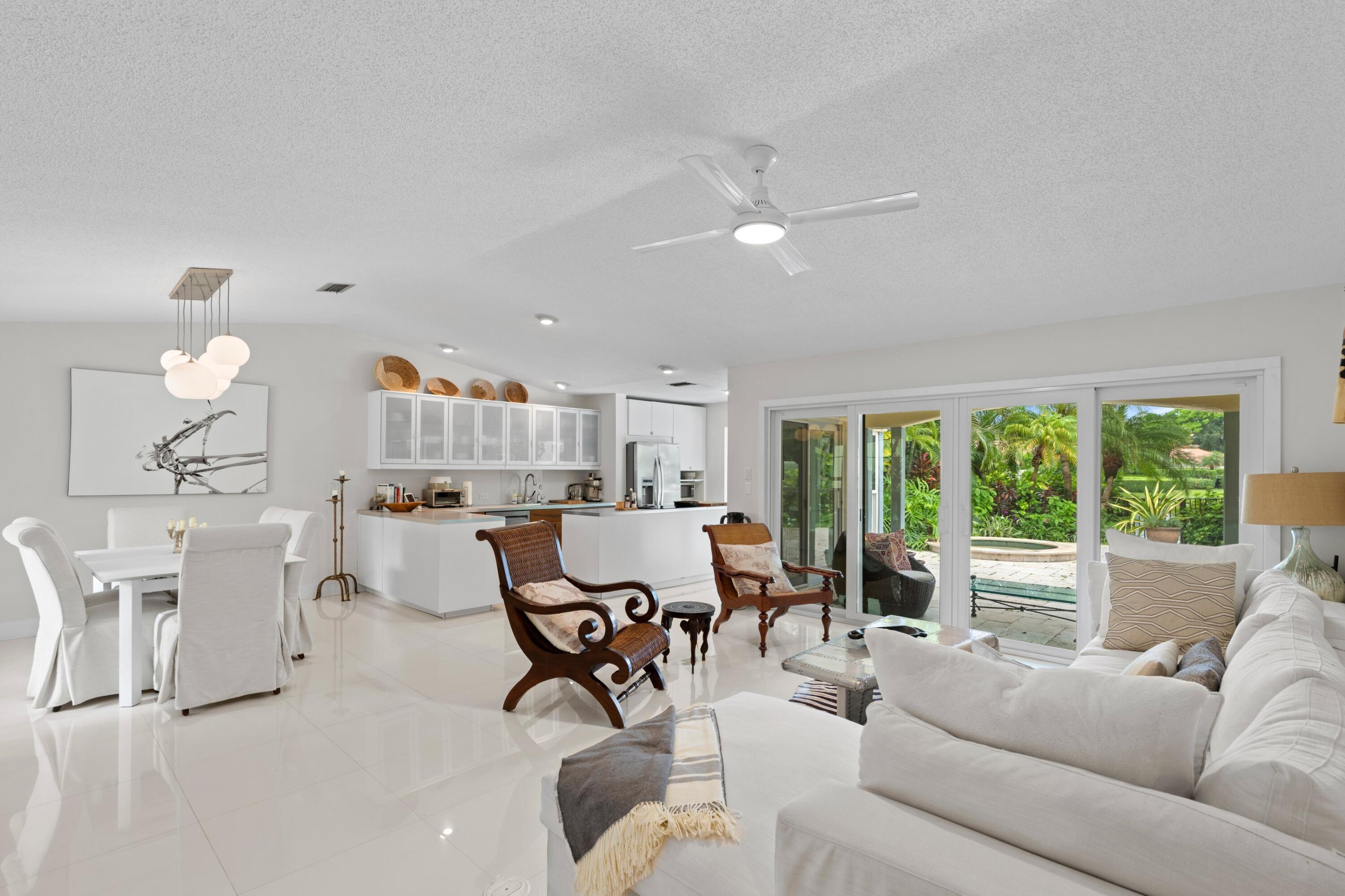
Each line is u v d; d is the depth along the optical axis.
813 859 1.20
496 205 3.31
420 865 2.15
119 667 3.62
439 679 4.02
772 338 5.38
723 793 1.60
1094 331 4.23
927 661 1.41
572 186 3.07
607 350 6.43
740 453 6.32
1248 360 3.67
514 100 2.29
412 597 5.95
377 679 4.02
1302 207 2.75
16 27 1.71
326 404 6.63
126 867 2.13
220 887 2.03
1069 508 4.39
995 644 3.56
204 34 1.82
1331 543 3.38
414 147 2.62
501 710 3.53
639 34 1.94
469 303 5.40
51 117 2.16
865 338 5.08
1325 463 3.45
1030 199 2.91
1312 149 2.36
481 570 5.87
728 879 1.35
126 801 2.54
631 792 1.60
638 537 6.61
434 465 7.18
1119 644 3.12
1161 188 2.72
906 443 5.21
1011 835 1.14
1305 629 1.79
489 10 1.81
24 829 2.35
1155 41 1.92
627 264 4.26
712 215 3.38
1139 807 1.04
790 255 2.91
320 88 2.14
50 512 5.10
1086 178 2.71
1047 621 4.48
